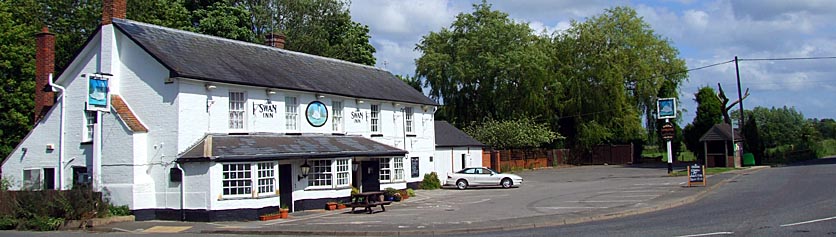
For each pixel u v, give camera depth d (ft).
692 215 64.90
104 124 81.82
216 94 83.97
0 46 109.19
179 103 78.74
